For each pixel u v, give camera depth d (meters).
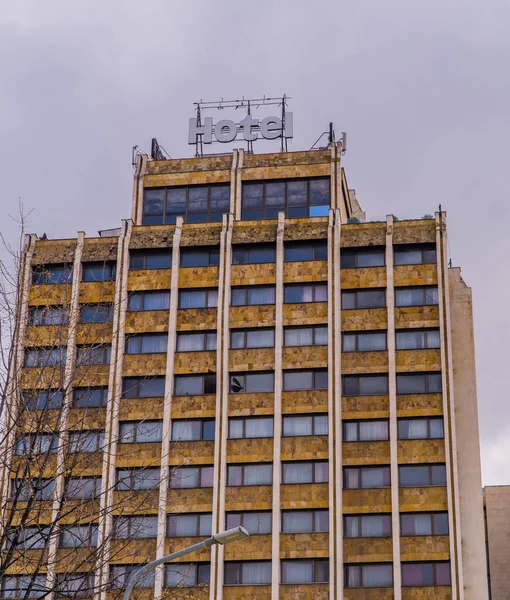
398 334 83.31
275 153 93.88
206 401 83.25
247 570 78.75
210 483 81.19
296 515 79.75
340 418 81.38
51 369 44.41
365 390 82.31
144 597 77.06
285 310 84.31
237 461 81.19
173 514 80.56
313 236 85.88
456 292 87.25
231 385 83.25
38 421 39.38
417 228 85.56
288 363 83.06
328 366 82.62
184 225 87.88
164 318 85.38
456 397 84.44
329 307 84.00
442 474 79.69
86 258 87.12
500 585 99.38
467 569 79.81
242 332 84.56
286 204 92.44
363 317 83.88
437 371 82.06
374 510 79.00
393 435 80.56
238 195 92.94
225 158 94.94
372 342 83.38
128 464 81.12
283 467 80.88
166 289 86.19
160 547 78.69
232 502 80.25
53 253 87.25
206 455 81.81
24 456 39.91
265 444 81.38
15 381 41.41
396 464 79.94
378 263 85.25
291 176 92.81
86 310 85.31
